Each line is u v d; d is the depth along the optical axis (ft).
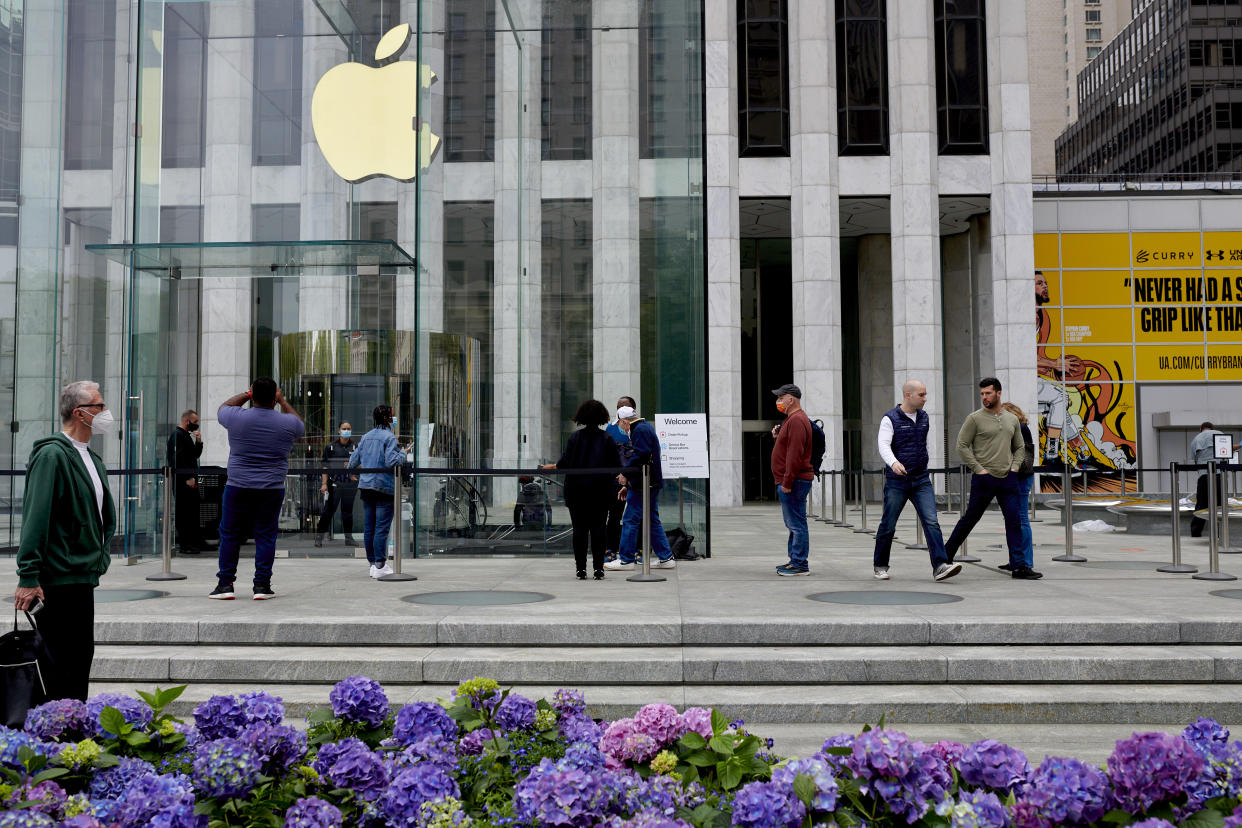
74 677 15.46
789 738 17.57
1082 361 105.60
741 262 116.06
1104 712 18.53
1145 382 105.19
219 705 10.91
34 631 13.58
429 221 41.22
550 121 41.50
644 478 30.99
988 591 27.25
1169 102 297.94
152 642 22.08
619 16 41.47
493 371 40.70
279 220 41.65
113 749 10.50
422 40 40.98
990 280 100.68
